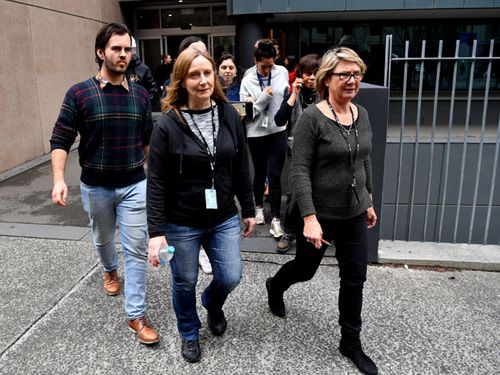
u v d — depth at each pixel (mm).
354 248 2314
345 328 2398
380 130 3271
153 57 12281
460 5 8938
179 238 2266
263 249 3811
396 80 11102
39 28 7422
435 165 6848
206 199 2219
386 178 6836
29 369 2416
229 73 4152
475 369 2389
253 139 3979
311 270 2572
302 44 11297
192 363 2457
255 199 4305
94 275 3422
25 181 6102
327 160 2232
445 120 9781
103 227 2820
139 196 2666
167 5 11773
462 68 10844
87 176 2666
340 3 9031
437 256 3547
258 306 2994
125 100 2578
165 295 3141
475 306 2971
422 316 2859
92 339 2664
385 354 2510
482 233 7066
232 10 9312
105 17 10102
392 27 11078
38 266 3572
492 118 9898
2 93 6520
